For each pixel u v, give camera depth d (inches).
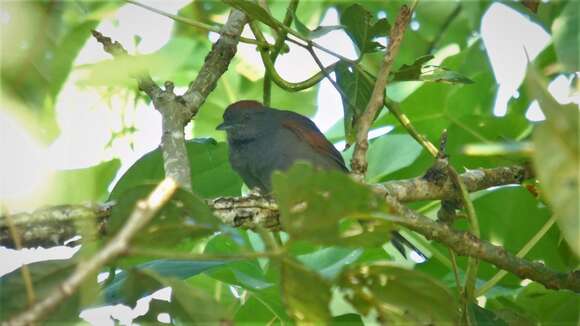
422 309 227.6
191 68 563.8
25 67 137.3
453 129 485.1
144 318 287.7
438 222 346.3
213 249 424.5
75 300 242.4
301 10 591.2
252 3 362.0
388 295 226.2
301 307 224.5
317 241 212.1
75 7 207.8
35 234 281.6
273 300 389.4
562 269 444.5
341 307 419.2
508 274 433.7
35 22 136.8
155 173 385.4
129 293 255.9
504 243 452.1
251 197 338.6
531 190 395.2
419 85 487.8
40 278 247.1
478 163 472.1
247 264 413.4
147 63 145.7
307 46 387.5
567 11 288.2
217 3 551.5
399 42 336.2
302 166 202.5
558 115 193.5
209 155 440.5
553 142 192.2
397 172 483.2
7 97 136.7
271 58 419.8
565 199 190.7
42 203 149.1
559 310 422.6
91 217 245.6
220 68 402.6
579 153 189.8
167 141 359.9
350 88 404.2
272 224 338.3
